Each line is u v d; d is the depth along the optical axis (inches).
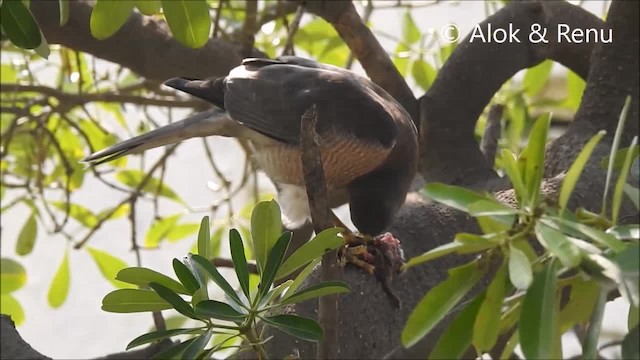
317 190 117.3
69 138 296.4
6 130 287.4
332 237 115.1
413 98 246.8
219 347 115.0
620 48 209.6
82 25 222.7
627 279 92.4
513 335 109.7
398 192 216.7
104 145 296.7
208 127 218.7
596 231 95.3
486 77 240.7
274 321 110.8
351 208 218.4
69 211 270.1
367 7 278.7
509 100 283.3
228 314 108.5
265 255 117.7
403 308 166.7
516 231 98.9
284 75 215.6
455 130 240.1
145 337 110.9
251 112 213.3
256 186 289.6
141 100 270.7
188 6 160.9
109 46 230.7
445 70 243.9
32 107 286.4
